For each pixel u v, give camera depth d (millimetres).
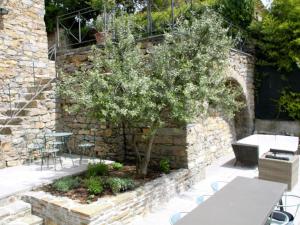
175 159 5574
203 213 2801
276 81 9242
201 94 4430
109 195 4184
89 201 3928
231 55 7438
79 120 6480
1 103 6742
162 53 4551
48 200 3990
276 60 9062
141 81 4145
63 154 6668
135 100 4238
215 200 3125
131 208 4145
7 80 6891
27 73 7344
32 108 6340
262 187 3521
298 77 8859
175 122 5395
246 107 8984
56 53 7207
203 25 4594
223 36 4773
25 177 4883
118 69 4410
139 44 5078
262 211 2834
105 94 4211
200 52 4602
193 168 5645
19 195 4246
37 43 7598
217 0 8938
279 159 5352
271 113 9414
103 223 3682
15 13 7062
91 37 11695
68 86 4680
